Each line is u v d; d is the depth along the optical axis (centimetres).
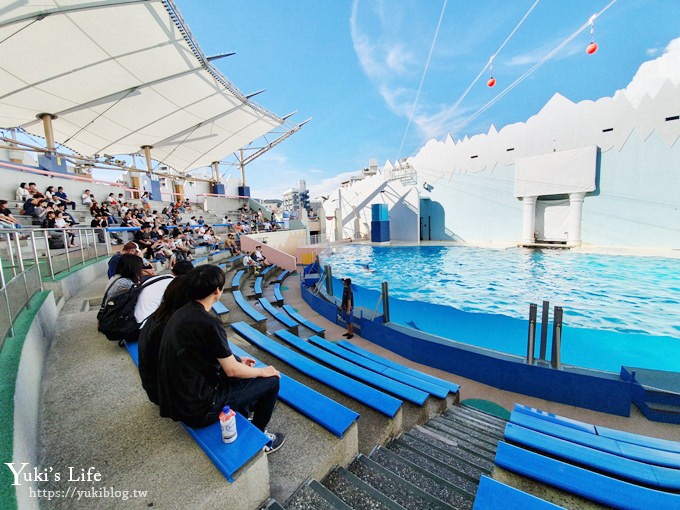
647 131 1498
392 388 361
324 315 856
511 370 471
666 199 1473
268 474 178
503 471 221
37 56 982
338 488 200
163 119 1730
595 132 1636
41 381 272
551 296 941
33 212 934
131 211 1365
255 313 695
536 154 1844
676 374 402
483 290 1048
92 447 189
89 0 829
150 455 180
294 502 176
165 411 178
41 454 183
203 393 174
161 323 194
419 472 236
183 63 1283
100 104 1405
